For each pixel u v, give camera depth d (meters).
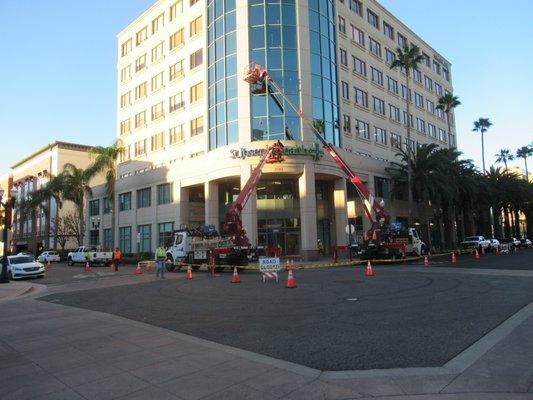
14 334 9.69
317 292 14.60
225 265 26.34
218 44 39.22
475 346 7.26
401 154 45.25
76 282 24.33
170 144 49.44
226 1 38.91
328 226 41.88
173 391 5.53
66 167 59.16
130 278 25.36
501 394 5.11
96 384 5.93
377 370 6.14
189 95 46.88
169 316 11.17
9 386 5.98
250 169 35.44
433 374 5.88
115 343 8.33
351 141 44.97
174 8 50.75
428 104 64.19
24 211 65.56
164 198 46.25
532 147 89.50
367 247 30.41
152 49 54.09
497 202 61.22
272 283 18.19
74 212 68.69
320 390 5.41
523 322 9.05
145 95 54.66
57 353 7.76
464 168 48.25
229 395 5.32
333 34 41.31
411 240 33.72
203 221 45.12
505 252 44.75
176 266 30.03
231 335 8.68
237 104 37.00
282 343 7.89
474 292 13.68
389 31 56.59
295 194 39.44
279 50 36.94
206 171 39.25
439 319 9.57
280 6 37.56
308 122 31.14
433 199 44.78
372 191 44.16
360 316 10.16
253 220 34.62
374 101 50.44
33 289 21.25
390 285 16.02
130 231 52.03
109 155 51.78
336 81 40.72
